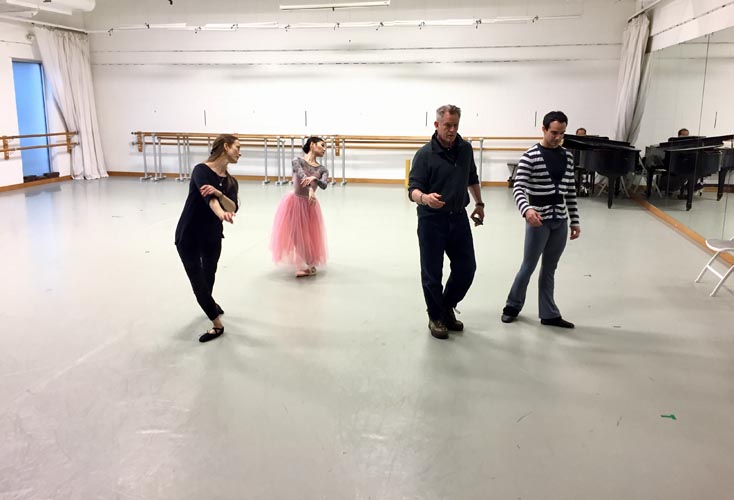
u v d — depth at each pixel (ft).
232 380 10.09
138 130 39.91
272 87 37.73
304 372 10.41
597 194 33.22
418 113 36.42
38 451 7.97
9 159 33.35
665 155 25.58
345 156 37.91
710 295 14.74
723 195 19.08
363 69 36.45
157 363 10.75
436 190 11.32
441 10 35.06
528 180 11.69
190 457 7.85
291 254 16.29
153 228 22.71
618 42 33.55
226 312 13.50
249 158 39.24
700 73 22.48
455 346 11.57
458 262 11.72
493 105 35.53
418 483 7.32
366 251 19.47
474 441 8.25
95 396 9.50
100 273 16.56
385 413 9.01
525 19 30.30
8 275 16.30
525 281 12.44
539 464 7.72
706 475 7.48
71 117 37.60
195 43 38.04
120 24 38.60
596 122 34.65
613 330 12.41
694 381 10.10
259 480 7.37
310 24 32.30
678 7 25.58
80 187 34.73
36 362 10.77
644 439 8.32
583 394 9.64
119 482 7.32
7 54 33.19
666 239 21.45
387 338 11.98
